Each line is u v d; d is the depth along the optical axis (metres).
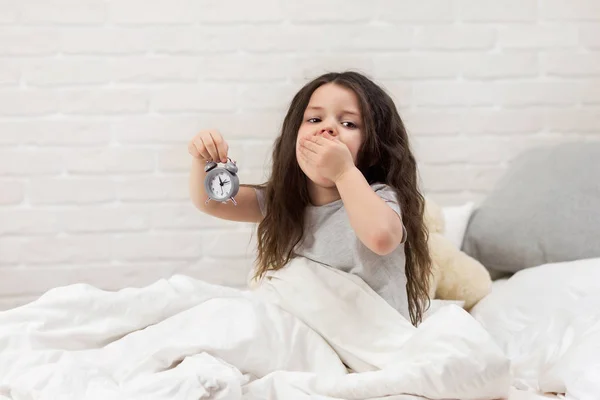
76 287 1.34
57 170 2.51
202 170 1.54
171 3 2.50
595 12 2.62
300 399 1.14
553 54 2.62
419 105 2.59
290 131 1.52
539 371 1.51
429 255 1.74
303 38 2.54
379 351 1.30
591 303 1.66
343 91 1.48
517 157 2.40
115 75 2.51
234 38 2.53
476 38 2.59
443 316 1.21
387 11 2.56
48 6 2.46
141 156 2.53
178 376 1.12
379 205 1.30
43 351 1.23
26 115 2.48
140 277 2.56
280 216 1.51
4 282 2.51
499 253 2.14
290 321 1.33
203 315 1.30
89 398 1.10
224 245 2.58
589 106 2.63
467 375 1.14
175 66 2.52
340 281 1.38
